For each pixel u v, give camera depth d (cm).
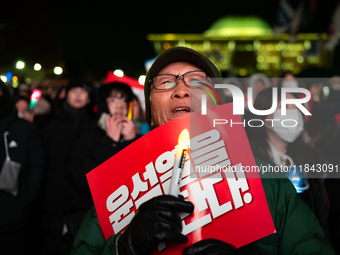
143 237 80
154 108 114
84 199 259
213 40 9975
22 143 269
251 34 9812
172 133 98
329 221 222
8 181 250
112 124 272
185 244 87
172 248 87
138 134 313
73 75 2656
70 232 213
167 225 80
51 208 306
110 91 283
